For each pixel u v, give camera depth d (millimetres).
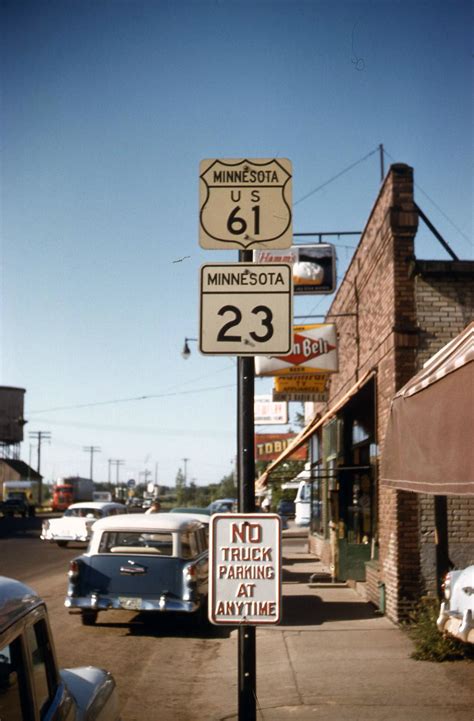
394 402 9195
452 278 11758
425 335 11648
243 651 4355
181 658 9930
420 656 9109
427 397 7707
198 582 11680
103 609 11531
